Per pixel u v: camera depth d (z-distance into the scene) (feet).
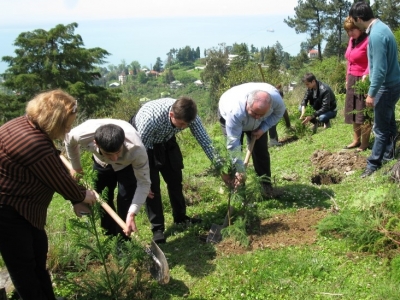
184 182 21.30
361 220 13.67
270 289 12.19
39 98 9.78
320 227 14.60
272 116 17.06
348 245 13.75
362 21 17.38
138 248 12.67
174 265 14.33
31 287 10.67
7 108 125.49
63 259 14.14
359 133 22.31
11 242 10.07
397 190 14.79
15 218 9.92
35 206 10.15
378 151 18.56
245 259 13.71
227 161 15.31
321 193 18.48
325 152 22.61
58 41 127.75
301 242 14.40
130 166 14.16
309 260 13.08
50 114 9.46
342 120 31.14
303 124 29.94
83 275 13.92
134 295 12.66
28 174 9.56
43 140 9.50
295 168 22.43
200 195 20.21
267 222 16.22
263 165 18.34
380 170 18.60
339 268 12.69
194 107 13.76
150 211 15.88
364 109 21.26
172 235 16.71
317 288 11.88
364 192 16.87
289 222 15.96
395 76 17.63
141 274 13.28
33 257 10.65
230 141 15.97
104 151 11.30
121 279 12.77
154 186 15.58
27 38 127.44
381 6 135.23
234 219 16.35
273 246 14.42
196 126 15.64
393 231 13.03
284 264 13.05
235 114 15.90
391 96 17.78
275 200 18.22
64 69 126.62
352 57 21.67
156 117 14.46
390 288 11.25
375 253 13.05
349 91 22.30
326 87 29.76
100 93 125.29
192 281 13.25
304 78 29.84
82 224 11.87
